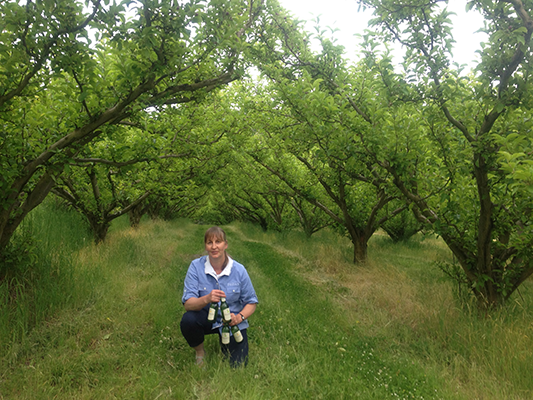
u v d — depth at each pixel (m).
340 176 7.39
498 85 3.44
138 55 3.04
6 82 2.99
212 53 3.52
